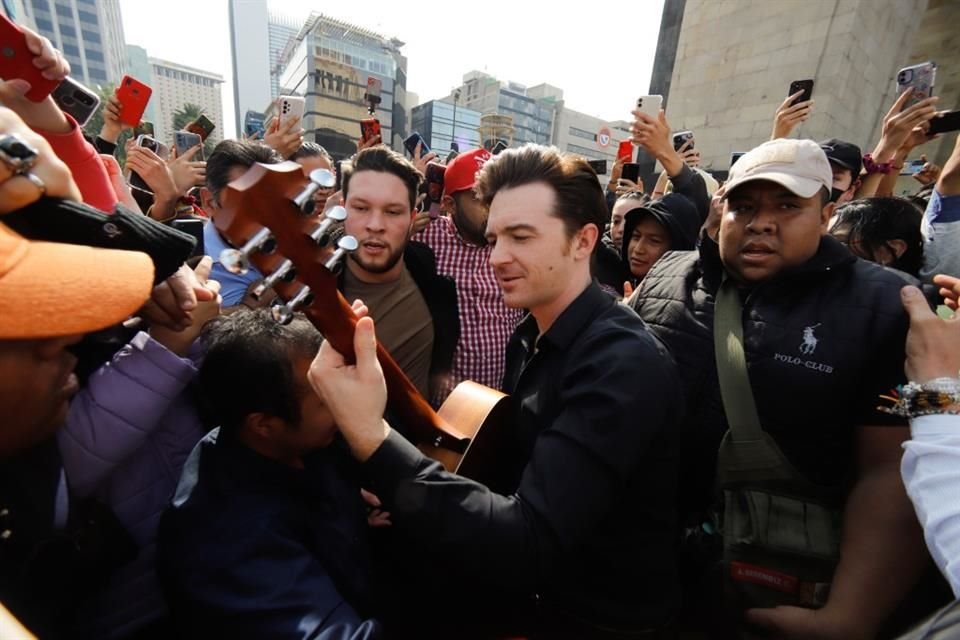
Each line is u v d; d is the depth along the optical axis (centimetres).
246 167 184
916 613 108
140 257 58
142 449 98
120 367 86
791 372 116
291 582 76
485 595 112
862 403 109
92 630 88
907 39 768
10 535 63
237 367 82
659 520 106
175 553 79
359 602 94
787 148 118
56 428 64
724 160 786
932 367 88
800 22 689
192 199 317
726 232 132
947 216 147
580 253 105
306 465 100
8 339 46
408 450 79
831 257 120
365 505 114
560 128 6631
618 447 82
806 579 107
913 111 240
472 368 214
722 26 777
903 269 168
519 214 98
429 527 76
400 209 169
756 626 107
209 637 75
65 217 58
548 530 77
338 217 69
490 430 122
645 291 168
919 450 81
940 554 72
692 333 140
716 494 127
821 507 113
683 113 840
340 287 183
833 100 668
